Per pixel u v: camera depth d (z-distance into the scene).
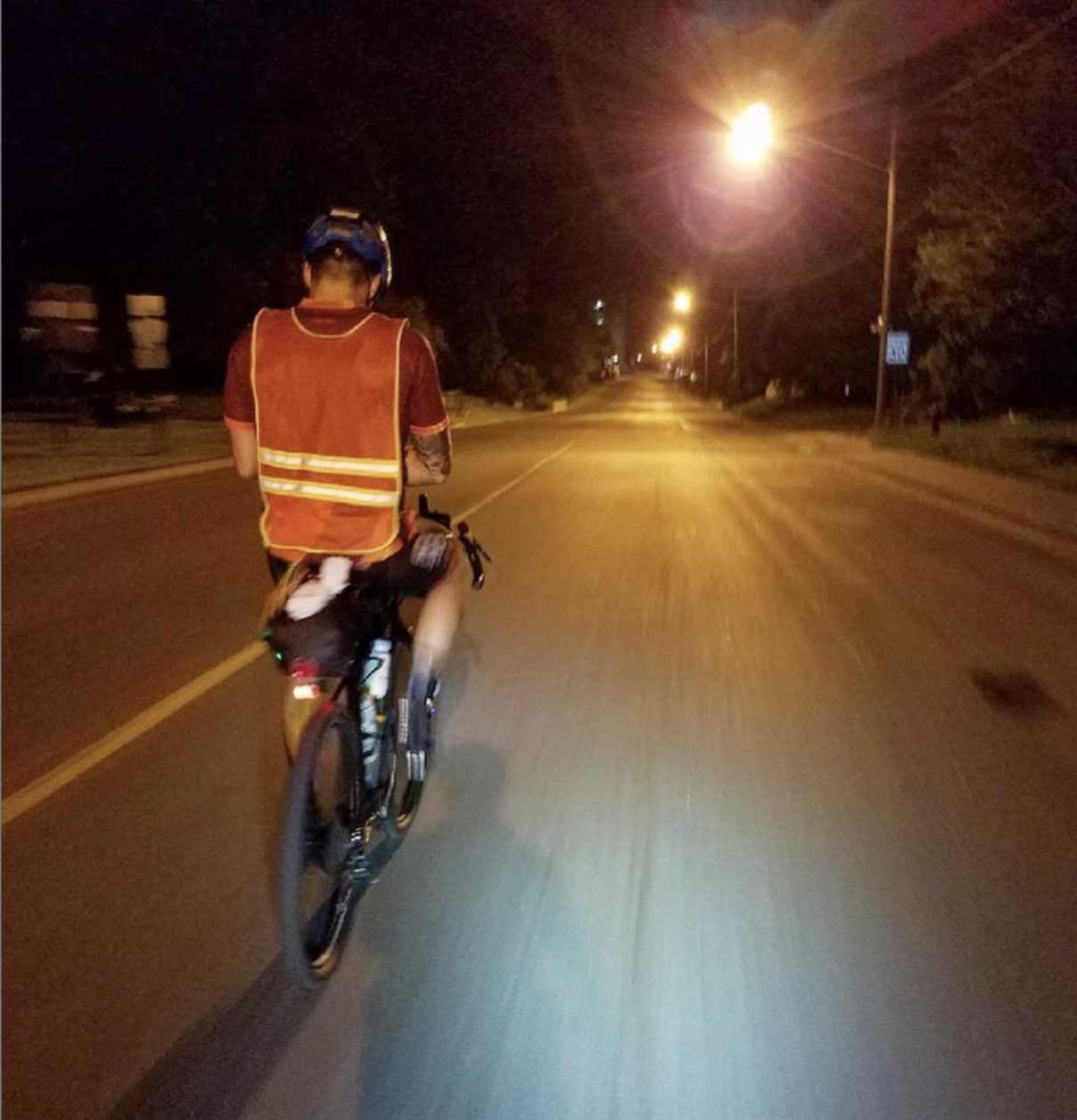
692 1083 3.68
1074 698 7.86
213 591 11.18
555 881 5.04
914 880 5.08
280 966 4.36
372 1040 3.91
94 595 10.98
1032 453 24.84
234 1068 3.76
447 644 5.15
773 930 4.63
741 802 5.95
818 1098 3.62
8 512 17.16
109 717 7.28
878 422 33.97
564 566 12.70
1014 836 5.57
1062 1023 4.02
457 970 4.33
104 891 4.96
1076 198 25.75
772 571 12.54
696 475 23.77
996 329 30.75
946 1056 3.83
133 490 20.52
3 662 8.55
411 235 58.47
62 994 4.17
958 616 10.35
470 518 16.66
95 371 35.47
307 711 4.70
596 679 8.18
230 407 4.64
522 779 6.22
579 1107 3.58
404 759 5.41
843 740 6.94
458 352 64.50
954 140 28.28
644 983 4.24
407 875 5.08
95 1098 3.62
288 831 4.03
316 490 4.56
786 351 56.06
